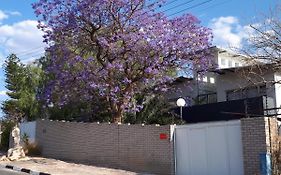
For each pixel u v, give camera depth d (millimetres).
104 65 21953
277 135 14633
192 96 27219
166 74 23734
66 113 28625
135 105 23094
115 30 22031
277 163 14281
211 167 16094
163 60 21922
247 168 14648
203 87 27500
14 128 26141
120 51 21625
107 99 22609
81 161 22469
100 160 21156
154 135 18328
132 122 24109
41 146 26422
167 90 24422
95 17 21641
